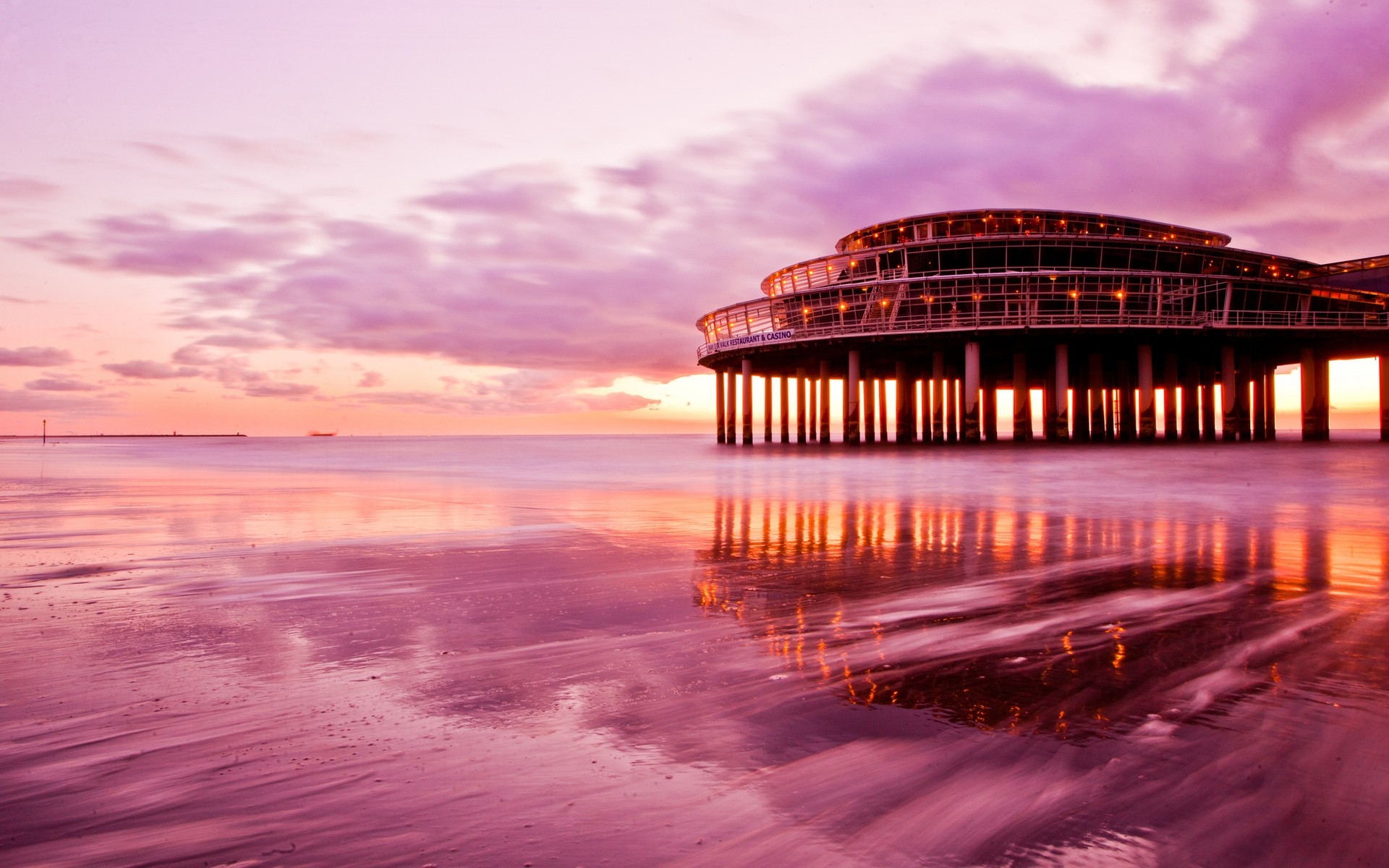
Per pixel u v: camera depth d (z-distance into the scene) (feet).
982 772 12.26
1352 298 180.45
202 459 211.61
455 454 260.83
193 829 10.48
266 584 28.25
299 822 10.68
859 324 172.04
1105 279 164.25
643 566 32.50
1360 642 19.63
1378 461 117.91
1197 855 9.79
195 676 17.20
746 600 25.36
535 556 35.27
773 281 200.95
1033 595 25.89
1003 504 60.90
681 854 9.84
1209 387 266.77
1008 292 165.37
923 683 16.65
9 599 25.70
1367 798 11.21
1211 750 12.94
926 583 28.32
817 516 52.90
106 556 35.32
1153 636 20.40
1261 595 25.73
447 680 16.96
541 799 11.35
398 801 11.29
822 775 12.14
